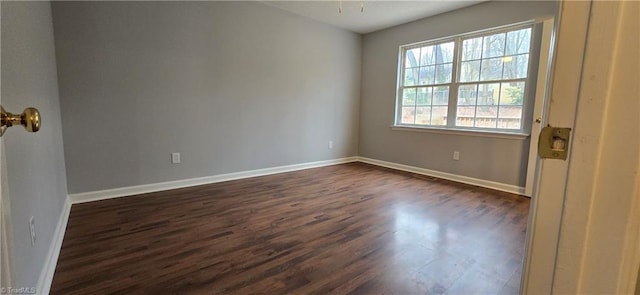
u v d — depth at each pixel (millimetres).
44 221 1616
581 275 496
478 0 3574
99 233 2186
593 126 464
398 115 4797
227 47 3656
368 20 4402
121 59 2955
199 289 1549
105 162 2963
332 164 5055
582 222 485
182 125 3406
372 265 1803
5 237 605
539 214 543
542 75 3145
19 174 1166
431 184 3756
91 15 2768
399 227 2373
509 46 3484
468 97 3898
